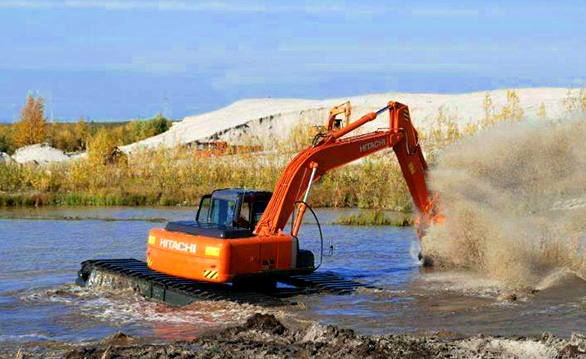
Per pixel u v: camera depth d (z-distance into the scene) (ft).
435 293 58.03
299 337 42.01
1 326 46.70
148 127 344.28
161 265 55.11
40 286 59.41
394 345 39.52
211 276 51.78
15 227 97.55
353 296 56.49
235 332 42.86
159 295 54.34
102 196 130.62
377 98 295.28
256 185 135.74
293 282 60.64
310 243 85.87
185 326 46.52
